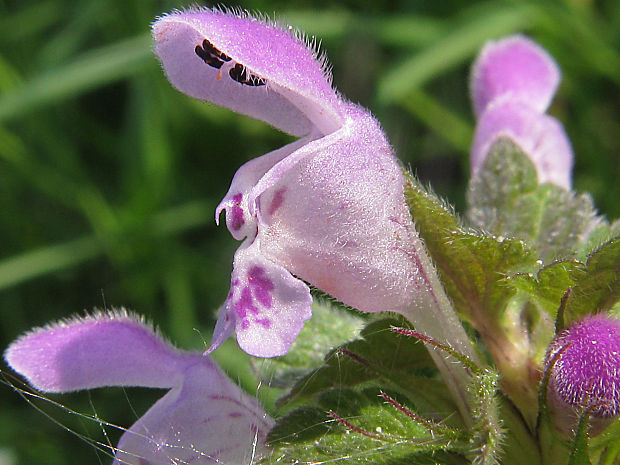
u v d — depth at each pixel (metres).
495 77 0.05
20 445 0.08
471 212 0.05
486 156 0.05
